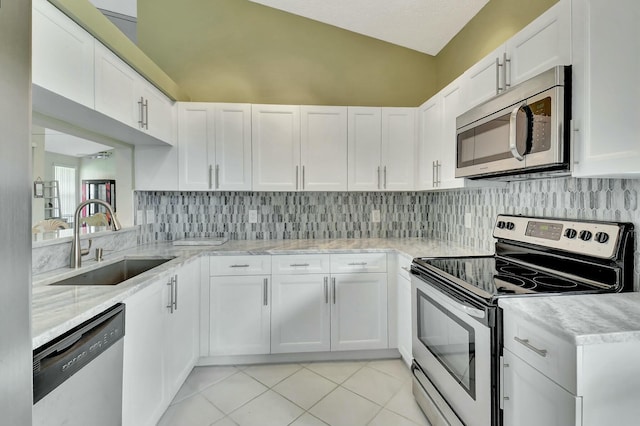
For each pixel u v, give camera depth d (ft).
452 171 7.04
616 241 4.10
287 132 8.76
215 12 9.58
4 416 1.60
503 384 3.81
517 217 6.04
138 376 4.74
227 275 7.73
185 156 8.47
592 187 4.74
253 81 9.68
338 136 8.90
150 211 9.09
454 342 4.73
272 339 7.80
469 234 8.05
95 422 3.58
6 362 1.60
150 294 5.15
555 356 3.08
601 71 3.55
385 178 9.03
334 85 9.90
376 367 7.70
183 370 6.63
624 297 3.87
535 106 4.30
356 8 8.77
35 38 3.92
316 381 7.09
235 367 7.72
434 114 7.95
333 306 7.93
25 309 1.71
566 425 2.97
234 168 8.60
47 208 7.25
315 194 9.73
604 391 2.92
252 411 6.06
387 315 8.03
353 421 5.79
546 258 5.24
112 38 5.40
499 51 5.32
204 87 9.56
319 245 8.47
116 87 5.73
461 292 4.50
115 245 7.47
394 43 10.00
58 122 5.79
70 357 3.10
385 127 9.04
